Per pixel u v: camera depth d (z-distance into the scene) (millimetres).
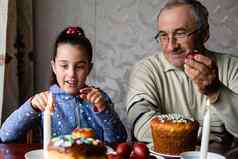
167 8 1539
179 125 1222
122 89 2311
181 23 1507
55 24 2256
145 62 1657
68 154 978
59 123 1472
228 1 2275
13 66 2082
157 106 1555
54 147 999
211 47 2305
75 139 1014
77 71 1438
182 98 1600
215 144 1368
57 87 1493
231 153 1251
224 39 2301
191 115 1597
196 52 1472
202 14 1549
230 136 1492
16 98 2100
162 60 1638
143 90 1560
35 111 1377
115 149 1188
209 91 1357
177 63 1567
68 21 2266
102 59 2299
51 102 1132
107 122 1429
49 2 2244
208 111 1020
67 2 2258
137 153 1096
